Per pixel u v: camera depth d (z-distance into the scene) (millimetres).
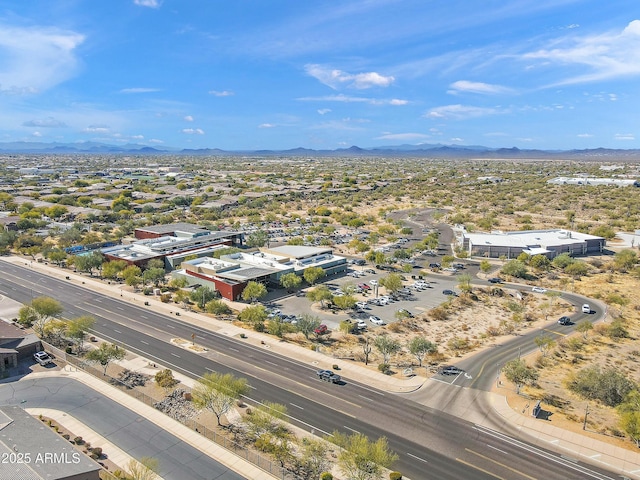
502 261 162125
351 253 174000
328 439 57875
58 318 103125
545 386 75875
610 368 82875
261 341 92625
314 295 114875
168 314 107875
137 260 141500
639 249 175500
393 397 71688
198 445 58969
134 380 75625
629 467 55812
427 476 53656
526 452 58500
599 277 141000
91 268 141500
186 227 193750
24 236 178375
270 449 57719
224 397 63188
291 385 74875
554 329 102000
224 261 138000
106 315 106312
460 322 106125
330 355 86688
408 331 99688
